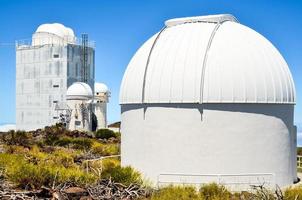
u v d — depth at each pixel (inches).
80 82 2349.9
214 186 601.9
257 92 717.9
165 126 733.3
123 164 820.0
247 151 716.7
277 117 749.9
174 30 809.5
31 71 2485.2
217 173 708.7
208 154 709.3
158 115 740.0
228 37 751.7
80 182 602.9
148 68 763.4
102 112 2512.3
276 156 746.8
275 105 745.6
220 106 707.4
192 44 749.3
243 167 714.8
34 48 2472.9
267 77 737.0
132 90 783.1
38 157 952.3
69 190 546.3
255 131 721.6
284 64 797.9
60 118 2266.2
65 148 1333.7
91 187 573.6
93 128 2388.0
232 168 710.5
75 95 2249.0
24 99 2512.3
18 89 2539.4
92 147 1359.5
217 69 711.7
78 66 2450.8
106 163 866.8
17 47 2549.2
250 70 724.0
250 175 711.1
